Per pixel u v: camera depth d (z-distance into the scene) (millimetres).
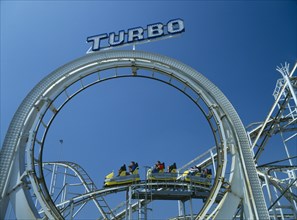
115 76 13070
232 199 9734
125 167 20062
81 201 21594
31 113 11227
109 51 12539
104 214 23688
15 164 10250
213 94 11773
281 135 18969
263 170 16906
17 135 10648
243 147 10477
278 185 16641
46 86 11703
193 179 19469
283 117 20203
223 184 10109
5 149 10328
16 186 9852
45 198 10016
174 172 19328
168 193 18094
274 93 19359
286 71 16406
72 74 12188
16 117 11016
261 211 9195
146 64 12547
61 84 11984
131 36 15117
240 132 10828
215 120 11352
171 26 15133
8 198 9781
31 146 10484
